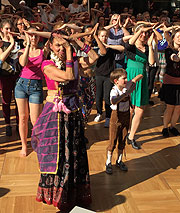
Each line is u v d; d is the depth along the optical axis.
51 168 2.83
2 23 4.27
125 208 3.13
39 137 2.92
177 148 4.61
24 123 4.11
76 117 2.93
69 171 2.95
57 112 2.86
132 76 4.32
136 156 4.30
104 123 5.48
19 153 4.26
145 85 4.36
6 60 4.43
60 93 2.85
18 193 3.33
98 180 3.64
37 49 3.92
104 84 5.10
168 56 4.77
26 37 3.72
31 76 3.88
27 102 4.07
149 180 3.68
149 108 6.45
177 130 5.17
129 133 4.81
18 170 3.81
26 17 7.14
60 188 2.88
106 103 5.14
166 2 13.50
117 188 3.49
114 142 3.71
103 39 4.84
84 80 4.38
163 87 4.98
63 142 2.88
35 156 4.18
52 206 3.13
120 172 3.84
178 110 5.01
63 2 13.98
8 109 4.72
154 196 3.36
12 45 3.99
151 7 13.45
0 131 5.01
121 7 14.66
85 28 4.53
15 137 4.80
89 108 4.57
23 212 3.03
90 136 4.91
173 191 3.46
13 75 4.52
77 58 2.97
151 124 5.57
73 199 3.06
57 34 2.71
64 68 2.83
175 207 3.18
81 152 2.99
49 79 2.87
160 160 4.21
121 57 5.04
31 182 3.55
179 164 4.11
